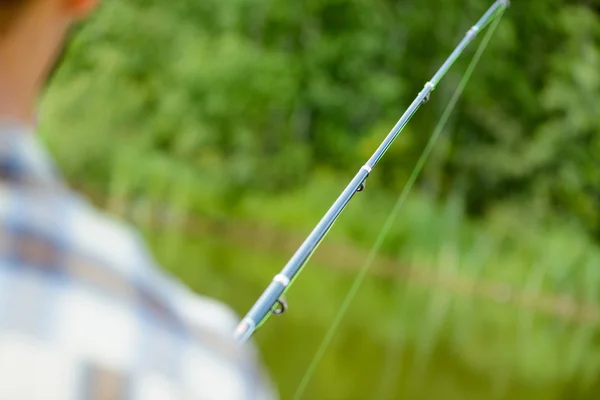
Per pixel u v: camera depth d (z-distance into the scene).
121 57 31.42
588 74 35.53
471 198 35.19
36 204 0.63
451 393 12.62
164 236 25.84
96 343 0.62
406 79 36.72
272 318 15.35
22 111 0.67
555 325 24.62
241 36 35.72
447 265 27.97
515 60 37.22
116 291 0.64
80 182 28.09
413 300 22.50
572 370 16.19
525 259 29.39
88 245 0.64
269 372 11.83
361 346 14.27
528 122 36.62
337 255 27.33
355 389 11.69
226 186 29.88
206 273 19.27
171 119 31.59
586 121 35.34
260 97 32.72
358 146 33.41
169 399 0.63
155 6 33.47
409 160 34.09
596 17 37.81
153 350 0.64
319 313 16.89
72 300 0.62
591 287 28.39
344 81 35.56
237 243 27.42
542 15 37.09
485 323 21.08
